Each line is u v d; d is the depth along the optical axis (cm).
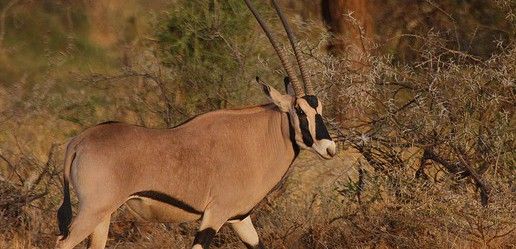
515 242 2488
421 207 2483
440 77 2641
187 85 3244
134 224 2759
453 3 4512
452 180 2575
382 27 4512
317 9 4434
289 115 2308
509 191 2497
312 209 2705
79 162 2153
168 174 2203
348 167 2883
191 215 2266
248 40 3300
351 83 2672
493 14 4359
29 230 2648
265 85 2297
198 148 2242
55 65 3869
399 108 2683
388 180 2594
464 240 2488
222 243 2683
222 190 2267
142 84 3312
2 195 2662
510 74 2639
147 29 3800
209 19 3309
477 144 2662
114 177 2147
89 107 3338
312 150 2291
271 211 2725
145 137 2198
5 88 3662
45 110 3341
